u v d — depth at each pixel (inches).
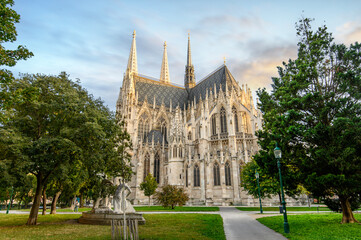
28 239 629.0
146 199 3002.0
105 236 657.0
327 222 841.5
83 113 997.8
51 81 1051.9
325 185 758.5
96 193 1102.4
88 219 989.2
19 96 650.2
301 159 829.2
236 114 3063.5
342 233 631.2
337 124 754.2
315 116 881.5
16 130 933.8
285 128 857.5
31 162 842.2
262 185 1796.3
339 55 932.0
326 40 974.4
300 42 1061.1
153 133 3383.4
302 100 863.1
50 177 1176.2
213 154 2659.9
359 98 798.5
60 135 961.5
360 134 729.6
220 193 2503.7
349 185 736.3
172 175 2881.4
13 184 879.7
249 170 1996.8
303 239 577.9
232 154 2568.9
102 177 1175.0
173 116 3710.6
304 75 924.6
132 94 3858.3
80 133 952.3
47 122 1058.1
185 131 3127.5
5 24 594.6
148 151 3289.9
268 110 1044.5
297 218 993.5
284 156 855.1
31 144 871.7
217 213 1446.9
